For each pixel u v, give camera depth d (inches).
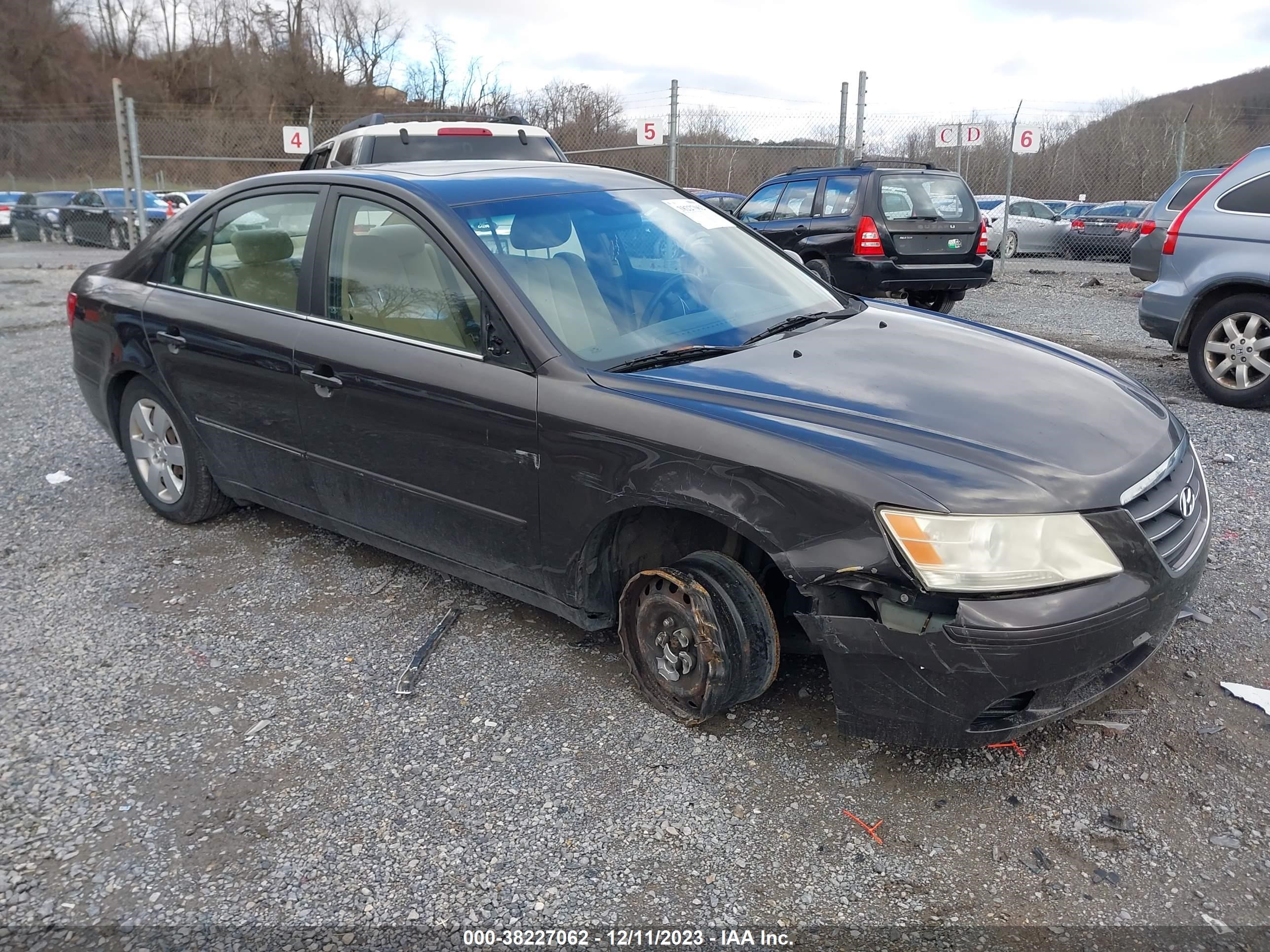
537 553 126.0
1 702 126.8
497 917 90.8
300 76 1875.0
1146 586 99.0
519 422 122.0
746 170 648.4
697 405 111.7
